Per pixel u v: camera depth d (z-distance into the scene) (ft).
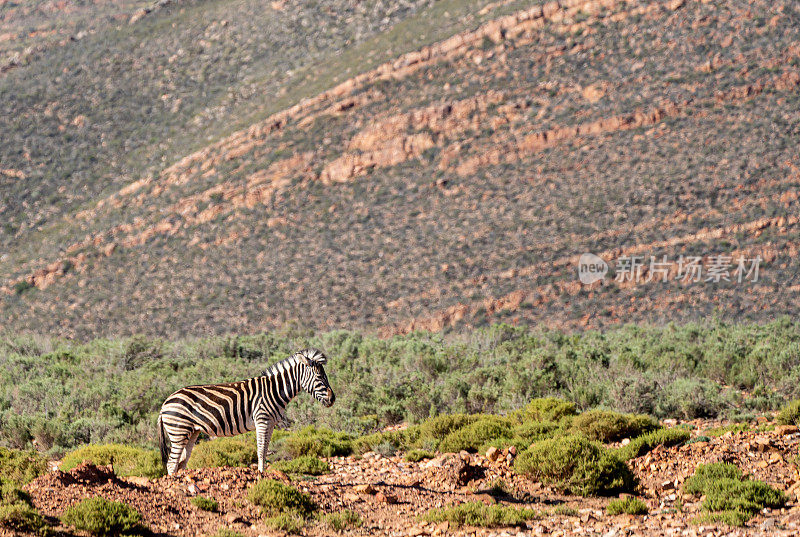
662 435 180.96
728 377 296.92
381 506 141.08
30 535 103.35
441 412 268.00
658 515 133.28
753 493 134.41
